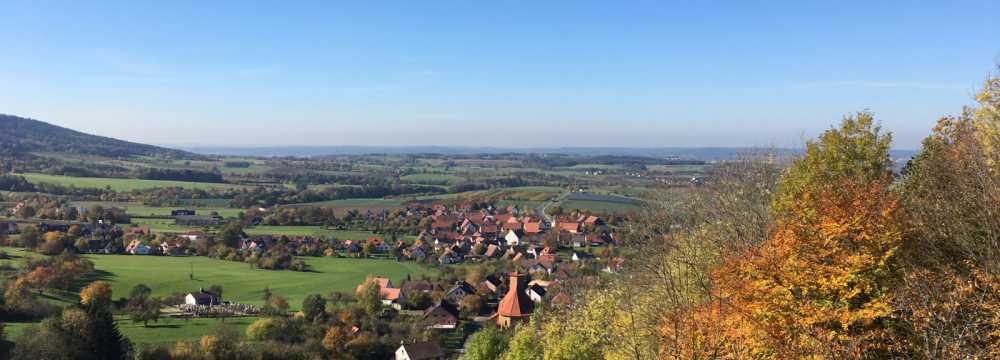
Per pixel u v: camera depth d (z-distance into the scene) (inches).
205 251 5300.2
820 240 834.2
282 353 2861.7
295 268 4869.6
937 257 836.6
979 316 687.1
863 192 876.6
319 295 3681.1
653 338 1077.1
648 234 1700.3
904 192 1037.2
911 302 700.0
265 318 3221.0
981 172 935.7
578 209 7175.2
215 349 2755.9
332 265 5078.7
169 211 7066.9
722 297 933.2
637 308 1237.7
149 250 5201.8
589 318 1376.7
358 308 3582.7
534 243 6122.1
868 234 800.3
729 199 1537.9
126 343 2765.7
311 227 6835.6
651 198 2158.0
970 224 879.1
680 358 856.3
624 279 1690.5
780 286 816.3
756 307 824.9
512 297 2787.9
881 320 767.1
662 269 1262.3
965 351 647.1
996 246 784.3
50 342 2470.5
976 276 737.6
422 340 3159.5
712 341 844.0
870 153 1141.7
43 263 3929.6
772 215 1246.3
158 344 2896.2
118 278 4114.2
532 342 1467.8
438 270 5036.9
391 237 6289.4
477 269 4840.1
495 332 1790.1
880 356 748.6
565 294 2468.0
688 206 1740.9
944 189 1004.6
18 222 5354.3
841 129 1178.6
